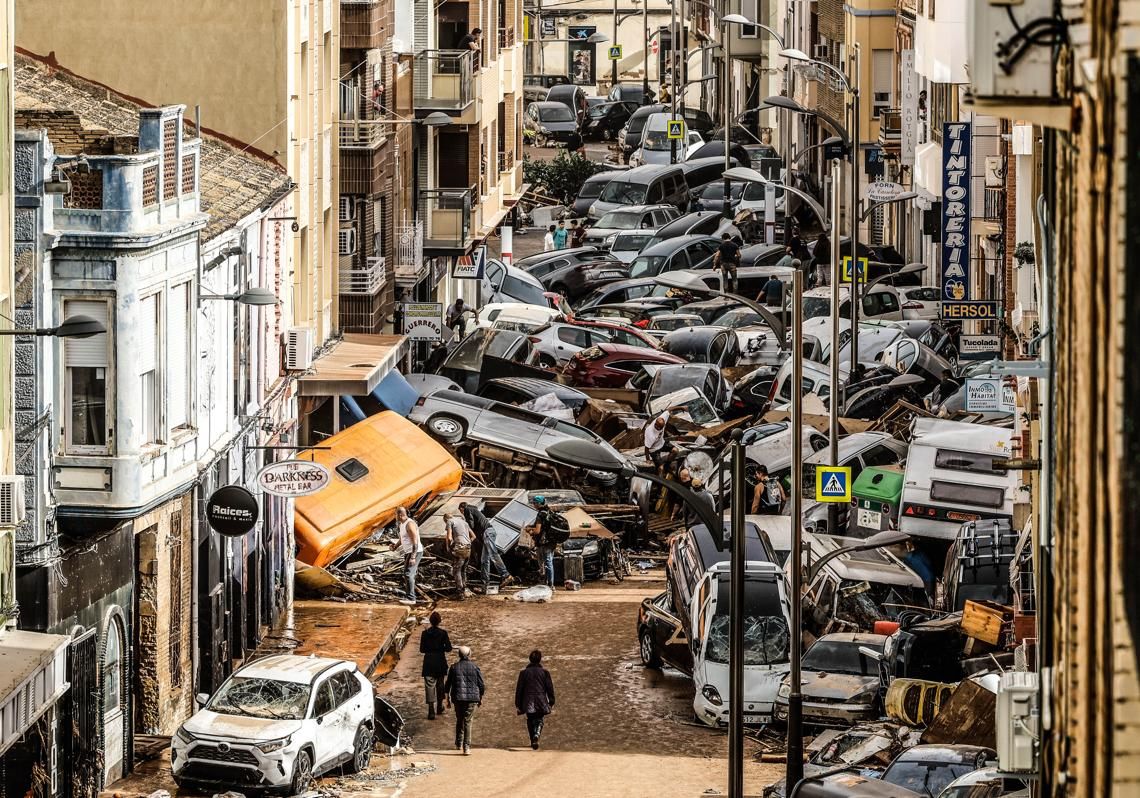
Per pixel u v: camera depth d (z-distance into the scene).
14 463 72.00
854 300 144.88
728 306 182.12
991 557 100.19
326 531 114.69
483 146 193.62
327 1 124.12
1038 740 37.38
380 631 106.50
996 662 84.38
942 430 115.75
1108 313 22.72
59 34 110.38
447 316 176.88
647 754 87.56
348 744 82.69
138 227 77.62
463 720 87.06
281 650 101.69
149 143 80.81
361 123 136.50
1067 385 27.38
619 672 101.31
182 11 110.38
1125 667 22.16
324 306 126.00
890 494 116.00
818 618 101.69
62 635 70.44
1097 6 23.31
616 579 122.06
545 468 134.12
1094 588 23.47
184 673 88.00
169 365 81.75
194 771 77.81
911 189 184.88
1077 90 24.67
